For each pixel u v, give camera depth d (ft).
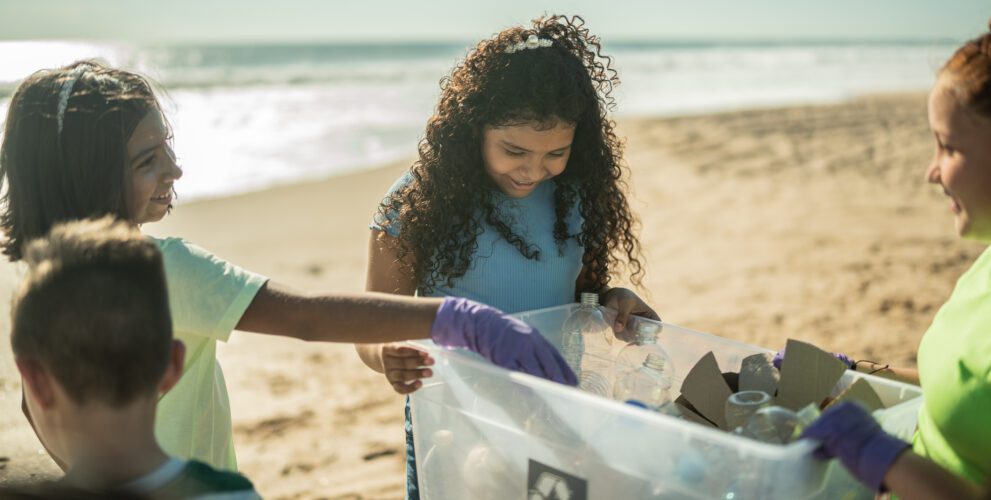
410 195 7.06
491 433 5.28
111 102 5.74
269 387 16.89
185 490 4.59
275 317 5.74
